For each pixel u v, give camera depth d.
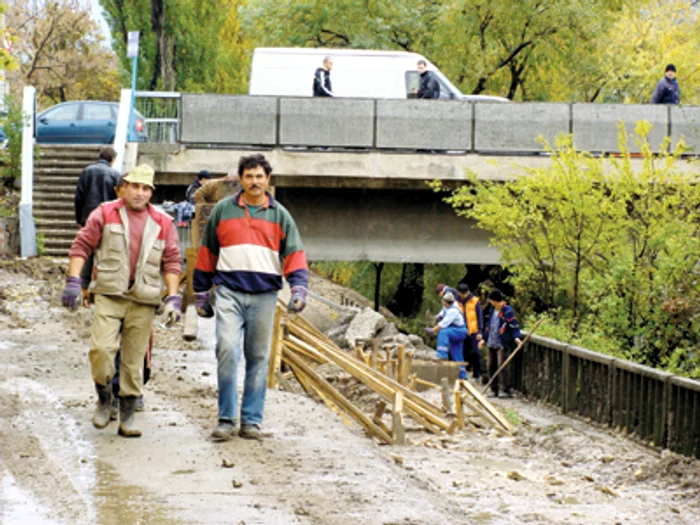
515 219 20.52
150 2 47.00
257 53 25.00
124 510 6.35
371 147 23.80
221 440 8.38
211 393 11.09
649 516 9.03
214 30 48.19
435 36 38.94
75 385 10.80
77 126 28.70
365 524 6.38
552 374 16.06
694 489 10.24
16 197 24.11
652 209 19.53
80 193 12.91
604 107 23.81
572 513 8.87
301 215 24.72
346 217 24.77
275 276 8.38
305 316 20.53
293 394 11.26
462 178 23.86
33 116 25.23
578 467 11.82
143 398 9.78
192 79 48.12
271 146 23.78
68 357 13.01
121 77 47.47
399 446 12.05
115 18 47.19
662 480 10.91
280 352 12.84
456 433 13.62
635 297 18.53
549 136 23.81
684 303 17.42
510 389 17.53
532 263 20.84
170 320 8.05
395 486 7.47
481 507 8.83
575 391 15.19
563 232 20.14
